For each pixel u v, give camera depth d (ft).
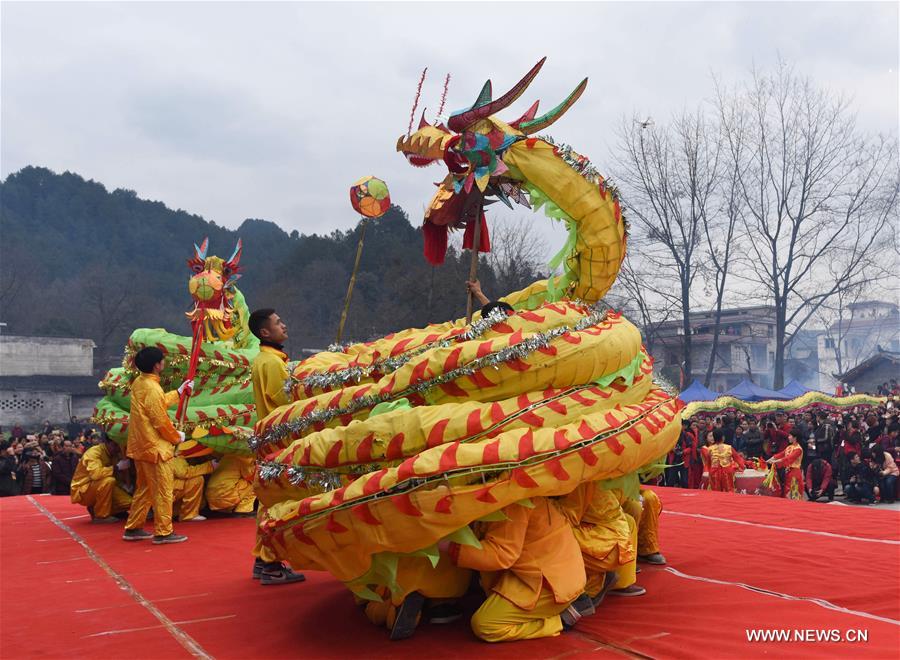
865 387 139.54
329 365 16.58
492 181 17.94
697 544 22.02
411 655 12.70
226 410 30.07
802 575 17.67
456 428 13.05
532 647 12.95
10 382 150.82
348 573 13.05
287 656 12.81
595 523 15.48
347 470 13.79
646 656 12.23
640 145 118.62
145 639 13.96
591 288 18.31
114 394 31.19
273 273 230.27
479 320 14.64
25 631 14.75
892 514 28.50
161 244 358.43
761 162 118.21
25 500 42.83
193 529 28.25
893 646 12.28
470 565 13.19
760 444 63.26
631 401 15.25
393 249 170.50
